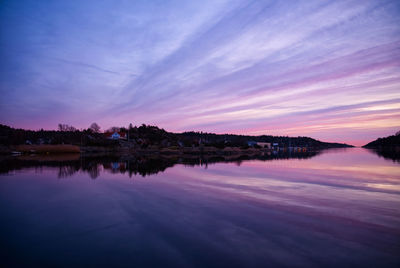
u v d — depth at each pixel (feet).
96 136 335.26
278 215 30.17
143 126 404.98
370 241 22.16
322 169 87.76
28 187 47.62
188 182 55.83
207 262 17.98
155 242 21.61
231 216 29.63
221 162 123.95
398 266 17.60
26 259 18.12
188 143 332.19
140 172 74.18
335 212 31.53
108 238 22.45
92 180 57.16
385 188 48.85
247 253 19.57
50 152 198.29
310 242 21.89
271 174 71.97
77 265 17.28
